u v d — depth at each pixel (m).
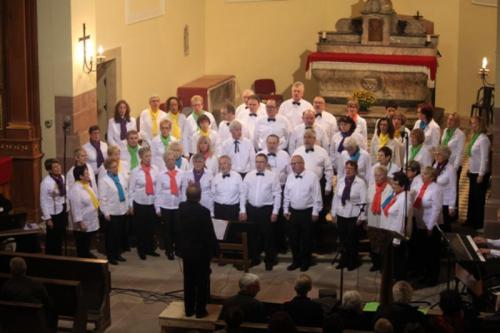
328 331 8.08
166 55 19.73
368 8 20.48
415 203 12.28
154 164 14.65
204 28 22.86
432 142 14.51
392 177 12.29
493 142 13.21
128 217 14.20
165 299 12.08
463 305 9.38
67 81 14.47
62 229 13.11
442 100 21.89
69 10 14.27
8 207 12.88
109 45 16.52
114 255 13.41
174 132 15.52
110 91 16.92
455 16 21.47
